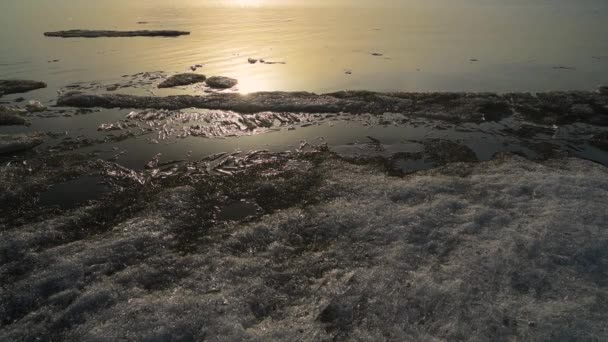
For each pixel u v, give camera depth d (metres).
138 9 44.09
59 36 25.61
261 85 16.30
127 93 15.14
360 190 8.35
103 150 10.55
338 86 16.27
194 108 13.27
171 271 6.39
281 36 26.47
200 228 7.48
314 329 5.31
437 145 10.60
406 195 8.12
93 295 5.84
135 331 5.27
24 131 11.67
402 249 6.67
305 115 12.73
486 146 10.62
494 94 14.08
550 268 6.16
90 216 7.79
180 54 21.06
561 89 15.54
